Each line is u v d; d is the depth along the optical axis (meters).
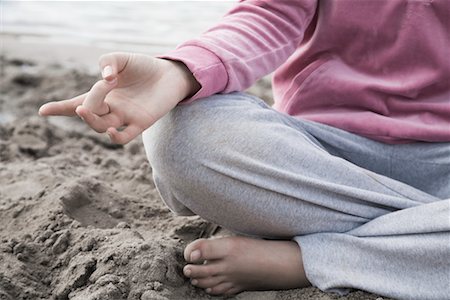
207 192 1.40
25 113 2.61
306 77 1.60
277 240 1.49
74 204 1.72
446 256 1.33
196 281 1.41
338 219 1.44
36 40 3.60
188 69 1.36
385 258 1.38
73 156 2.21
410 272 1.36
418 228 1.36
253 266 1.41
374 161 1.55
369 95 1.54
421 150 1.54
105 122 1.24
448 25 1.51
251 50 1.45
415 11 1.50
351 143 1.54
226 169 1.37
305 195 1.40
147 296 1.32
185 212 1.55
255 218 1.43
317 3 1.59
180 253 1.47
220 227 1.68
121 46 3.47
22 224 1.65
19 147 2.23
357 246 1.40
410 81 1.53
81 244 1.50
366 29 1.54
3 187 1.85
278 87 1.71
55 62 3.21
